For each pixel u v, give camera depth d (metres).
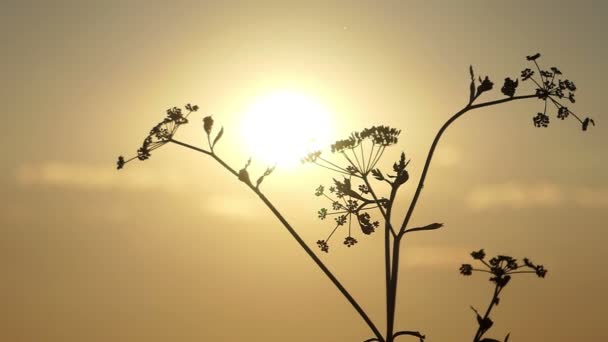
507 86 7.63
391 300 7.42
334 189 7.77
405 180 7.68
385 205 7.69
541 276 6.21
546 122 7.39
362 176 7.72
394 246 7.57
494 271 6.30
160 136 7.64
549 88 7.46
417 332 7.25
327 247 7.48
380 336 7.29
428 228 7.57
